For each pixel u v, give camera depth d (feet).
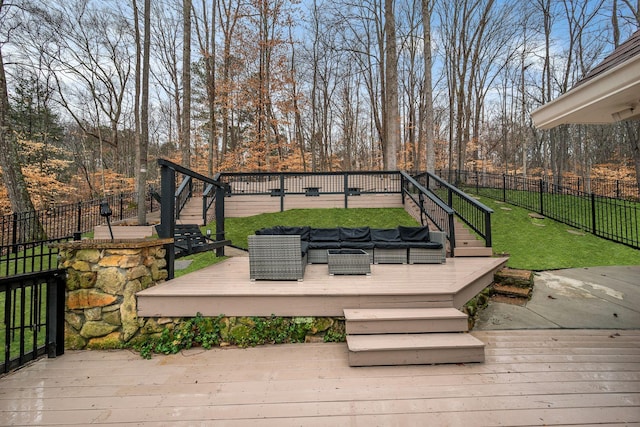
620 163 64.95
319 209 29.27
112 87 57.41
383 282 11.80
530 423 5.94
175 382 7.55
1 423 6.02
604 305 13.39
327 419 6.11
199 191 39.34
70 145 71.15
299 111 60.34
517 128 81.92
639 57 6.52
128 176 69.72
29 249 23.09
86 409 6.48
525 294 14.37
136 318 9.70
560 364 8.36
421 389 7.13
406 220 25.99
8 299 7.77
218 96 50.37
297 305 9.95
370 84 65.05
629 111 9.20
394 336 9.04
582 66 55.36
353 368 8.16
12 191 26.22
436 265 16.15
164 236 11.78
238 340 9.67
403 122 83.82
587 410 6.34
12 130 26.86
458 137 57.21
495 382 7.42
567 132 67.72
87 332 9.42
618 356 8.85
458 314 9.45
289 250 11.97
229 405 6.60
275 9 48.47
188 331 9.61
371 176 39.96
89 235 23.98
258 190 39.60
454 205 29.01
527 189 37.37
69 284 9.48
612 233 24.70
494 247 22.12
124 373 8.00
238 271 14.28
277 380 7.61
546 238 23.94
